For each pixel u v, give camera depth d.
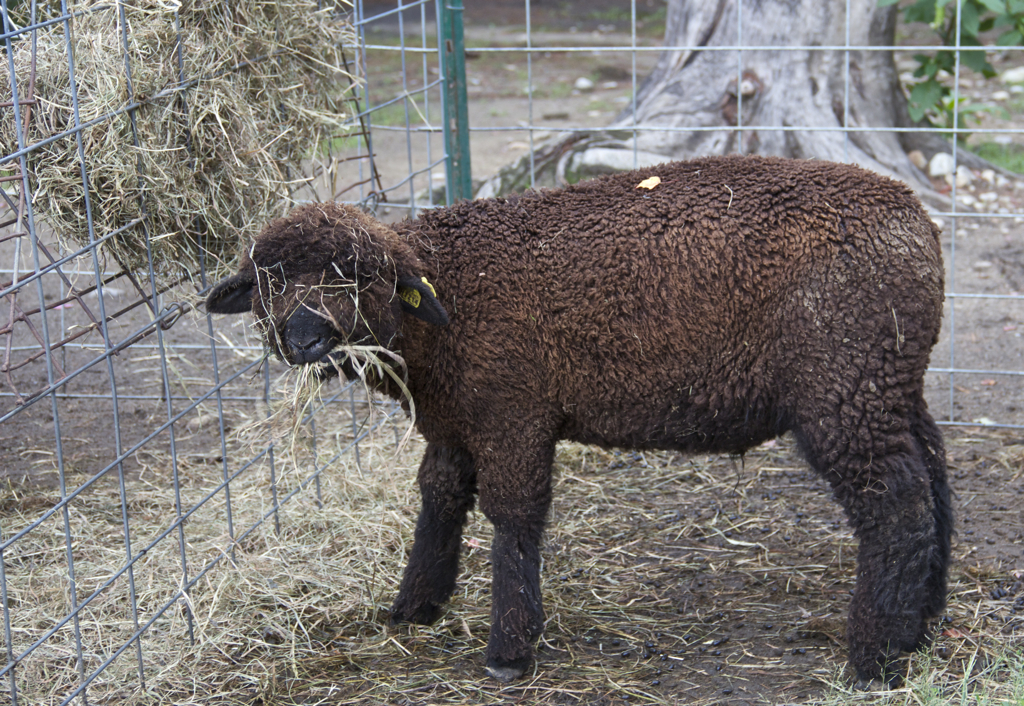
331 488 4.93
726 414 3.32
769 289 3.17
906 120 9.19
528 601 3.50
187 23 3.65
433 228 3.48
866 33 8.56
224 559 4.23
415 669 3.66
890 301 3.11
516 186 8.40
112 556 4.36
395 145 10.74
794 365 3.17
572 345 3.33
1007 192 8.78
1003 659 3.39
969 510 4.62
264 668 3.66
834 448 3.17
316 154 4.46
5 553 4.36
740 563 4.31
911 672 3.37
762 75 8.56
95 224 3.50
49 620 3.88
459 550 3.93
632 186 3.41
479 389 3.38
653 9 19.86
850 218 3.16
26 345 6.50
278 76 4.05
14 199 3.47
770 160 3.39
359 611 4.04
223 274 3.99
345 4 4.68
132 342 3.45
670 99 8.76
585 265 3.29
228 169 3.80
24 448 5.46
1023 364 6.03
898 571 3.21
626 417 3.40
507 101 13.12
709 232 3.21
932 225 3.25
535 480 3.47
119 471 3.37
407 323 3.32
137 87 3.43
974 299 6.99
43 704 3.37
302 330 3.02
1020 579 4.01
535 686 3.52
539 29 18.09
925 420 3.48
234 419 5.79
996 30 14.64
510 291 3.35
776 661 3.59
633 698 3.42
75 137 3.37
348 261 3.04
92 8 3.33
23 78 3.38
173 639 3.80
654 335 3.25
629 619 3.92
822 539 4.47
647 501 4.91
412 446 5.38
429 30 17.27
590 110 12.32
